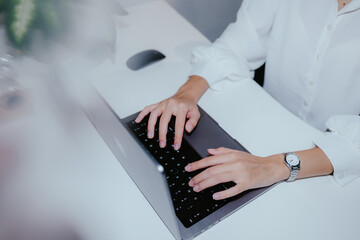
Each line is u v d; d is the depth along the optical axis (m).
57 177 0.70
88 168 0.72
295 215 0.66
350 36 0.85
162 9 1.13
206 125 0.79
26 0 0.63
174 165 0.71
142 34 1.04
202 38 1.04
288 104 1.12
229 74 0.90
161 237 0.62
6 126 0.77
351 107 0.97
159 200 0.56
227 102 0.86
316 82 0.97
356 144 0.73
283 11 0.96
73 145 0.75
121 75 0.91
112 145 0.71
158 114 0.78
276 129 0.81
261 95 0.88
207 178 0.67
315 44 0.91
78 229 0.63
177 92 0.86
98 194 0.68
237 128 0.81
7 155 0.72
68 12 0.65
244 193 0.68
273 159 0.73
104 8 0.71
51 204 0.66
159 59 0.96
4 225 0.62
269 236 0.63
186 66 0.95
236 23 1.03
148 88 0.89
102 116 0.64
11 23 0.64
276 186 0.71
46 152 0.74
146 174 0.54
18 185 0.68
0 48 0.76
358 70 0.88
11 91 0.81
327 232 0.64
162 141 0.74
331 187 0.71
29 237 0.61
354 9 0.81
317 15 0.89
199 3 1.41
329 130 0.82
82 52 0.80
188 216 0.63
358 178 0.73
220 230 0.63
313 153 0.74
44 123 0.78
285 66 1.02
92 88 0.60
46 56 0.70
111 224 0.64
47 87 0.80
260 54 1.04
